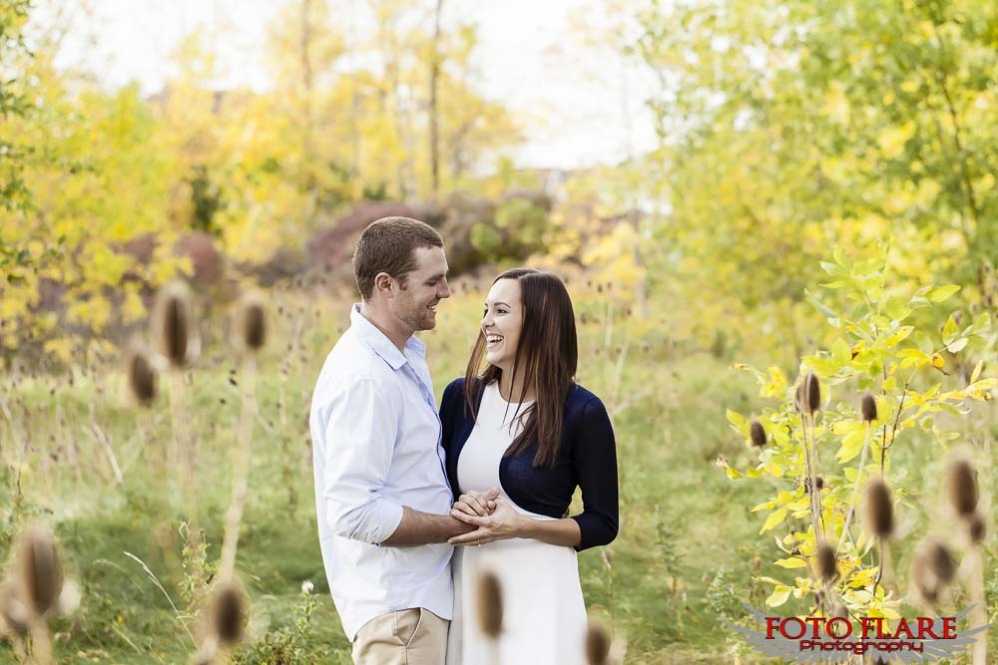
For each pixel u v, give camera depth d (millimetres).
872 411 4137
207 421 10164
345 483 3443
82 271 13445
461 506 3631
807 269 11789
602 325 11484
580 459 3805
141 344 2824
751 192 12023
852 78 10133
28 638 4750
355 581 3627
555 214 24656
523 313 3842
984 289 9086
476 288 16984
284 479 8953
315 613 6371
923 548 2975
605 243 18922
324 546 3770
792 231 11727
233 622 2617
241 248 26047
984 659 3193
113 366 12562
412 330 3715
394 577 3561
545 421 3766
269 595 6484
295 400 11414
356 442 3469
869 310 4426
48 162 9883
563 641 3613
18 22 8938
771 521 4621
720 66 11594
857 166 10352
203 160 27469
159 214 15047
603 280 18062
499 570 3676
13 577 2225
